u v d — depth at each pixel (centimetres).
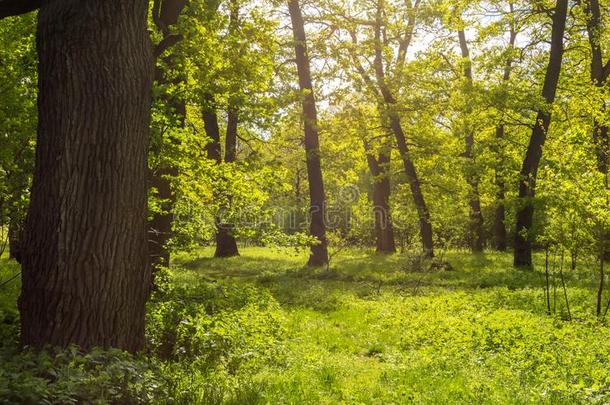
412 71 2795
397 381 838
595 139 1574
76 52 700
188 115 2130
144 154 758
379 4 2702
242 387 724
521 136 3167
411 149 3005
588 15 2597
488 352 1040
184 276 1808
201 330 945
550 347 1034
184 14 1034
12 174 1022
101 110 705
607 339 1129
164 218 1231
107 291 708
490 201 3303
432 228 3062
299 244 1359
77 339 690
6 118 1035
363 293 1891
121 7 720
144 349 768
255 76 1337
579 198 1389
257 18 1370
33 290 695
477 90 2500
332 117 3031
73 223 693
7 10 781
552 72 2508
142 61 746
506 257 3133
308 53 2603
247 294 1334
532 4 2572
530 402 721
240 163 1286
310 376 835
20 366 585
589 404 722
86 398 549
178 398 641
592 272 2162
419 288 1986
